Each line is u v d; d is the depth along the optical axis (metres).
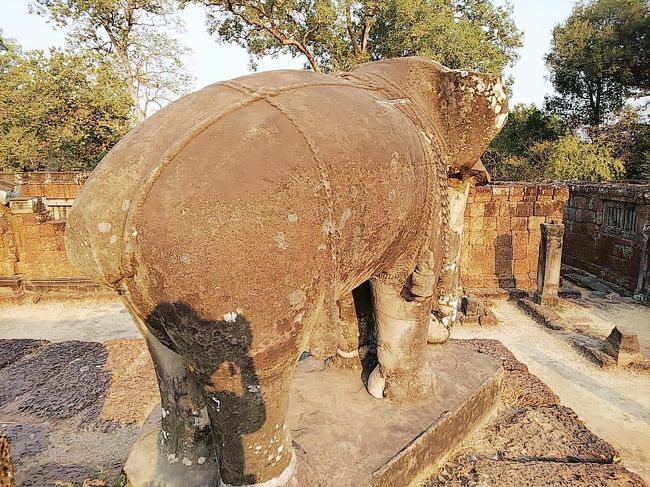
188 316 1.30
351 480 2.05
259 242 1.28
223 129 1.37
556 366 5.55
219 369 1.38
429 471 2.48
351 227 1.55
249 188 1.29
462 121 2.56
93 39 19.08
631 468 3.55
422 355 2.66
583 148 16.14
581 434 2.97
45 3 17.47
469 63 14.53
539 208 8.94
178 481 1.97
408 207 1.86
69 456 3.20
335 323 1.64
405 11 13.46
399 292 2.41
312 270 1.40
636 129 17.67
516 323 7.23
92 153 19.80
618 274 9.35
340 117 1.59
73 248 1.39
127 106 17.88
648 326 7.07
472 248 9.05
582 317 7.49
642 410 4.50
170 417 2.00
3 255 8.33
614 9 18.67
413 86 2.53
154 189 1.29
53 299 8.28
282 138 1.40
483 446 2.83
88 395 3.96
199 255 1.25
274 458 1.59
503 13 16.12
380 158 1.65
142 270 1.32
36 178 12.56
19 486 2.78
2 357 4.72
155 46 19.62
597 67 18.70
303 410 2.59
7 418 3.66
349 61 14.97
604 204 9.92
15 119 17.56
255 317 1.32
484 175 2.92
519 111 21.77
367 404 2.65
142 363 4.55
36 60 17.14
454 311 3.37
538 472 2.51
